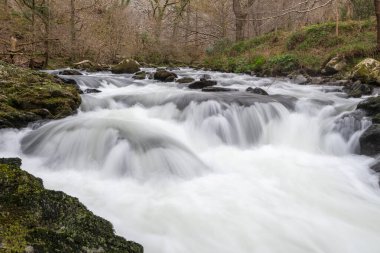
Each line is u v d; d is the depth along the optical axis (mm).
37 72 8570
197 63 21109
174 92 8812
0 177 3014
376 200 4770
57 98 7184
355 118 6871
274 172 5625
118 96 8781
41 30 15383
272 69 14320
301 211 4375
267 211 4320
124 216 4043
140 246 3035
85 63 15953
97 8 21141
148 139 5910
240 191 4867
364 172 5574
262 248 3592
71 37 17203
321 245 3711
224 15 25453
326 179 5379
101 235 2912
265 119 7527
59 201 3037
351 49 12406
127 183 4961
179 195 4641
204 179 5234
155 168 5289
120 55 20781
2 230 2525
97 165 5414
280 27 21547
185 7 25859
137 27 23203
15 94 6836
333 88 10531
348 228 4047
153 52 21531
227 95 8562
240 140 7125
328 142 6965
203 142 6898
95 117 7086
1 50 13555
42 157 5652
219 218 4098
